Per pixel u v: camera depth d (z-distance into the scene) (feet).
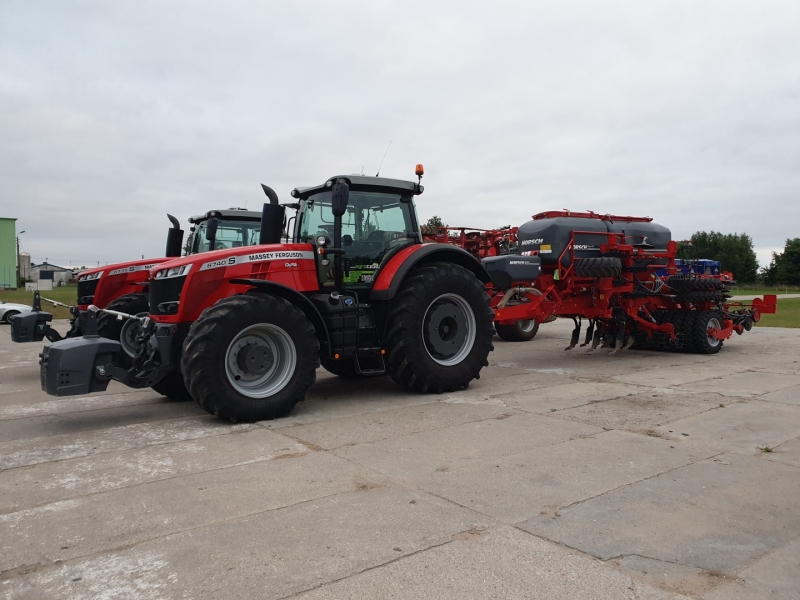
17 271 177.99
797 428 16.10
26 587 8.18
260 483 12.09
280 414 17.66
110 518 10.45
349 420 17.40
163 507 10.91
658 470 12.73
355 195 20.99
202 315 16.89
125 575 8.46
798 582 8.19
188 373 16.60
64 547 9.36
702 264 37.47
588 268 28.25
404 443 14.88
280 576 8.35
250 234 31.14
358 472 12.70
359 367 20.04
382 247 21.20
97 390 16.44
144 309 27.07
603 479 12.18
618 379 23.95
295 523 10.11
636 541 9.38
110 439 15.65
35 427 17.17
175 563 8.79
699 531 9.76
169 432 16.29
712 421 16.85
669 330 31.24
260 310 17.21
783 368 26.37
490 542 9.33
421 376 20.39
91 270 28.99
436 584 8.09
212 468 13.10
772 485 11.84
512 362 29.35
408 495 11.34
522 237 30.50
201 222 31.40
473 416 17.71
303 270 19.31
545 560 8.75
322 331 18.99
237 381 17.31
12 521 10.40
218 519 10.34
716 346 31.73
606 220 31.12
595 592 7.89
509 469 12.80
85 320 16.96
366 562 8.72
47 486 12.12
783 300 104.17
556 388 22.09
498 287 27.48
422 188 22.17
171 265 18.51
